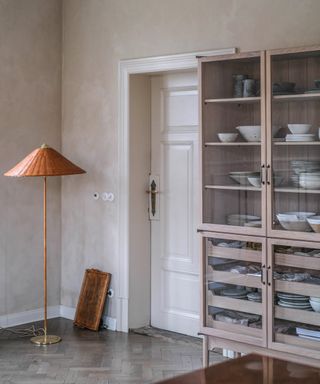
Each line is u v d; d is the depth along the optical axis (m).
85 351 4.19
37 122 4.90
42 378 3.68
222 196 3.62
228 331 3.60
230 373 1.91
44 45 4.92
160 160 4.69
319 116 3.31
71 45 4.96
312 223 3.27
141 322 4.74
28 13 4.80
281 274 3.38
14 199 4.78
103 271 4.79
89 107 4.85
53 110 5.00
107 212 4.75
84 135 4.89
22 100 4.79
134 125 4.63
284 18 3.76
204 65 3.68
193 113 4.48
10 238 4.77
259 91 3.47
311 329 3.28
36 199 4.93
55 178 5.04
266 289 3.42
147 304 4.78
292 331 3.35
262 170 3.45
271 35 3.82
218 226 3.63
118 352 4.18
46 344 4.33
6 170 4.72
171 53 4.32
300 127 3.35
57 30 5.00
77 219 4.97
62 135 5.03
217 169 3.64
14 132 4.75
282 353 3.38
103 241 4.79
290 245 3.34
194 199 4.49
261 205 3.46
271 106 3.43
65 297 5.07
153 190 4.72
